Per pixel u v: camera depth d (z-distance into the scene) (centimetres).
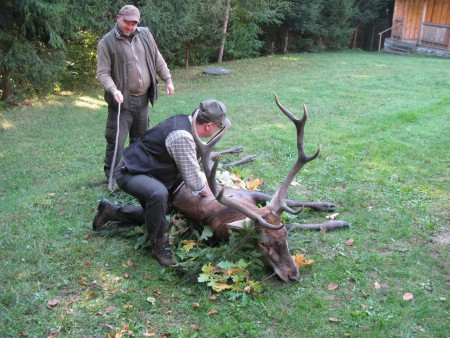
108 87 539
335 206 530
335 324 351
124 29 539
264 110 1027
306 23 2391
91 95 1295
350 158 692
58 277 405
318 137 799
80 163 715
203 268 388
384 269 416
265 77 1566
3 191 612
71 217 517
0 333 340
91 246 455
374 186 593
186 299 379
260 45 2281
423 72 1630
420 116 948
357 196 561
